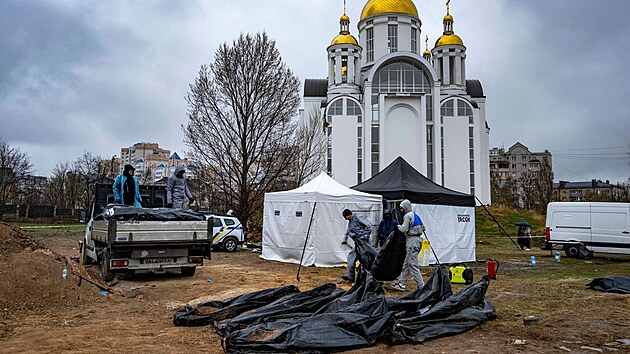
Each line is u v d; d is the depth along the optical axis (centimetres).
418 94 4325
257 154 2711
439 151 4341
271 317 668
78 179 4822
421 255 1510
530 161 11119
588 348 589
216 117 2695
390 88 4428
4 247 1031
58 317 745
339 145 4359
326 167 4188
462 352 573
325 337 575
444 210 1598
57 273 880
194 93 2700
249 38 2745
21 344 582
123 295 934
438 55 4809
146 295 946
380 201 1555
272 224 1673
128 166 1247
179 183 1370
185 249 1138
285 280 1173
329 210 1512
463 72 4728
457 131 4416
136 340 612
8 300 764
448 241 1595
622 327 700
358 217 1175
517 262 1811
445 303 698
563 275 1377
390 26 4859
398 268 1017
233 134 2703
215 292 973
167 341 610
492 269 1279
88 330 662
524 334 659
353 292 720
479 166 4450
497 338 639
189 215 1143
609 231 1928
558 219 2048
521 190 7456
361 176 4359
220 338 627
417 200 1523
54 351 554
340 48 4688
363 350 577
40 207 4584
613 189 6178
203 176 2688
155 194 1449
